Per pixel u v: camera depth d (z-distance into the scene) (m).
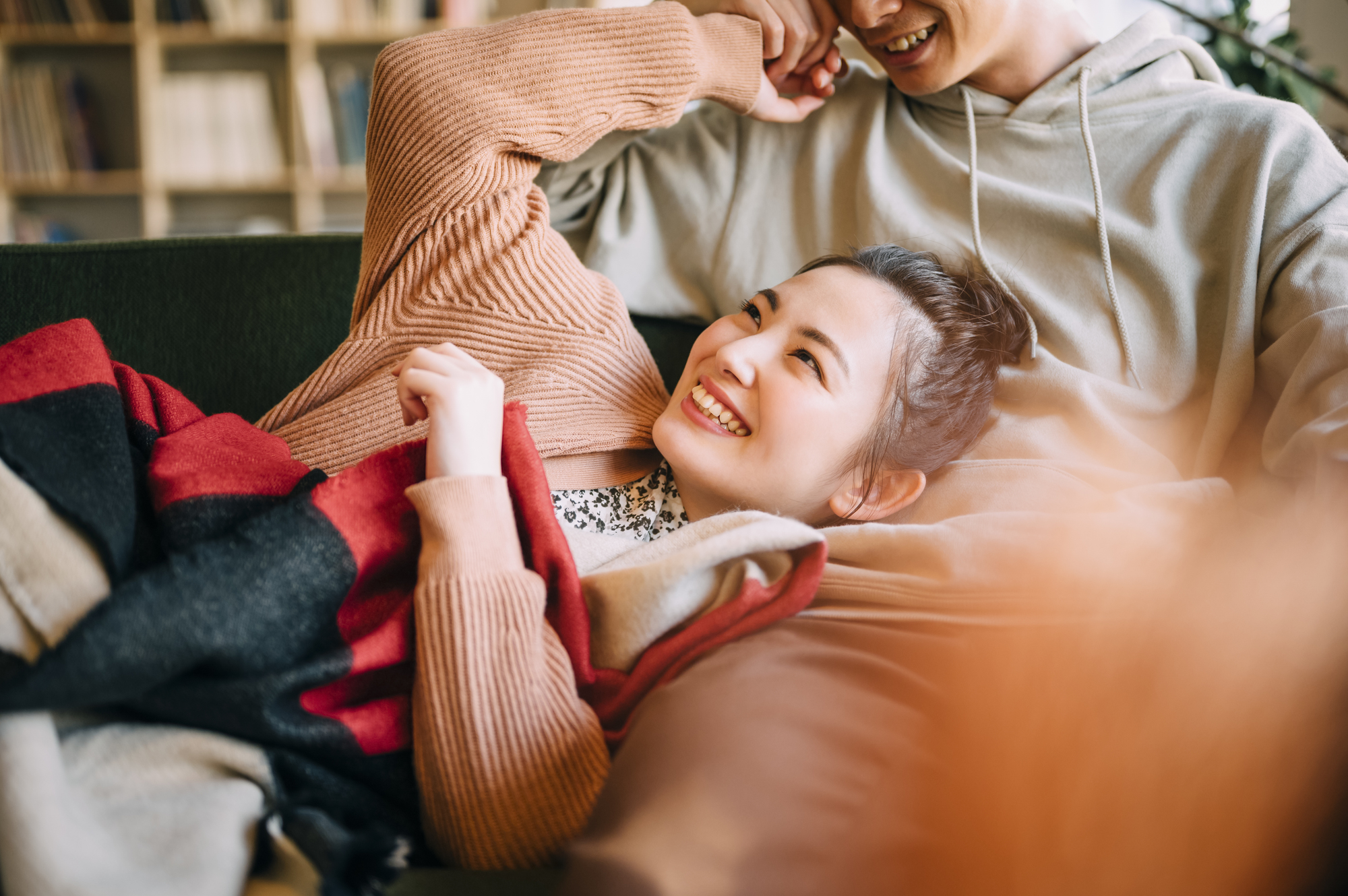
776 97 1.08
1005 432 0.94
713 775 0.51
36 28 2.77
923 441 0.91
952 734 0.50
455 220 0.92
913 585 0.73
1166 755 0.43
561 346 0.93
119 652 0.51
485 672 0.59
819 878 0.48
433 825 0.59
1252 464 0.90
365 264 0.96
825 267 0.94
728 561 0.69
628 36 0.96
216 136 2.85
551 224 1.19
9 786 0.48
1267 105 0.93
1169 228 0.94
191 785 0.55
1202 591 0.52
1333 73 1.46
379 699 0.63
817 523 0.95
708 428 0.89
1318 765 0.44
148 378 0.81
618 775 0.54
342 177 2.88
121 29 2.79
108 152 2.96
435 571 0.61
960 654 0.63
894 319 0.89
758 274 1.10
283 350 1.09
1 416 0.60
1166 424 0.93
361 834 0.51
